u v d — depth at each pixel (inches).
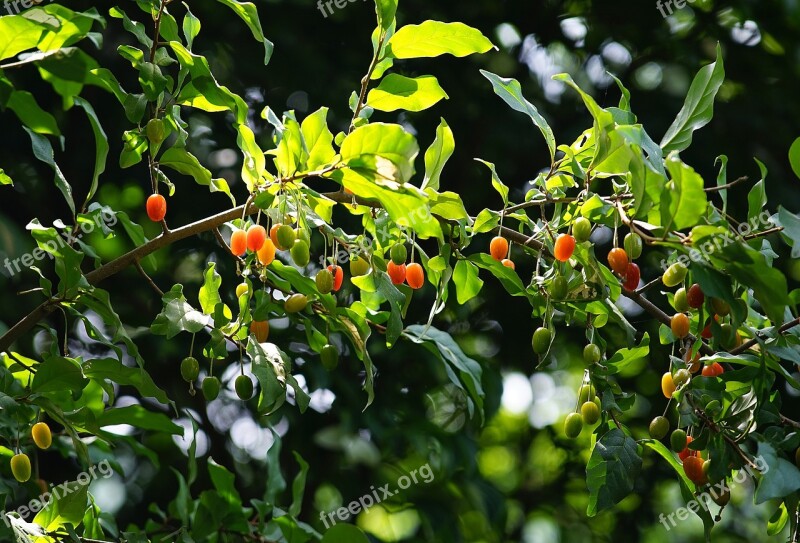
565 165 178.1
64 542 184.5
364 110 179.3
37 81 339.0
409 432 342.0
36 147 180.9
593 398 175.9
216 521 235.8
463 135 386.6
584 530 477.7
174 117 180.1
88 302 177.3
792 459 176.2
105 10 345.4
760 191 167.0
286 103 363.9
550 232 175.9
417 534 418.3
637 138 158.4
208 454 388.8
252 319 181.3
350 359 351.6
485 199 394.6
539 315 188.7
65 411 196.5
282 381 172.4
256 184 169.6
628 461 168.6
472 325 404.5
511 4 396.8
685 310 172.1
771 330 174.4
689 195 147.3
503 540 455.8
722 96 418.3
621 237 358.0
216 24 354.6
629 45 411.5
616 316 171.6
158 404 376.5
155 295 360.2
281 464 380.2
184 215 361.1
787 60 418.9
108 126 351.9
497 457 528.4
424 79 175.0
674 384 175.8
